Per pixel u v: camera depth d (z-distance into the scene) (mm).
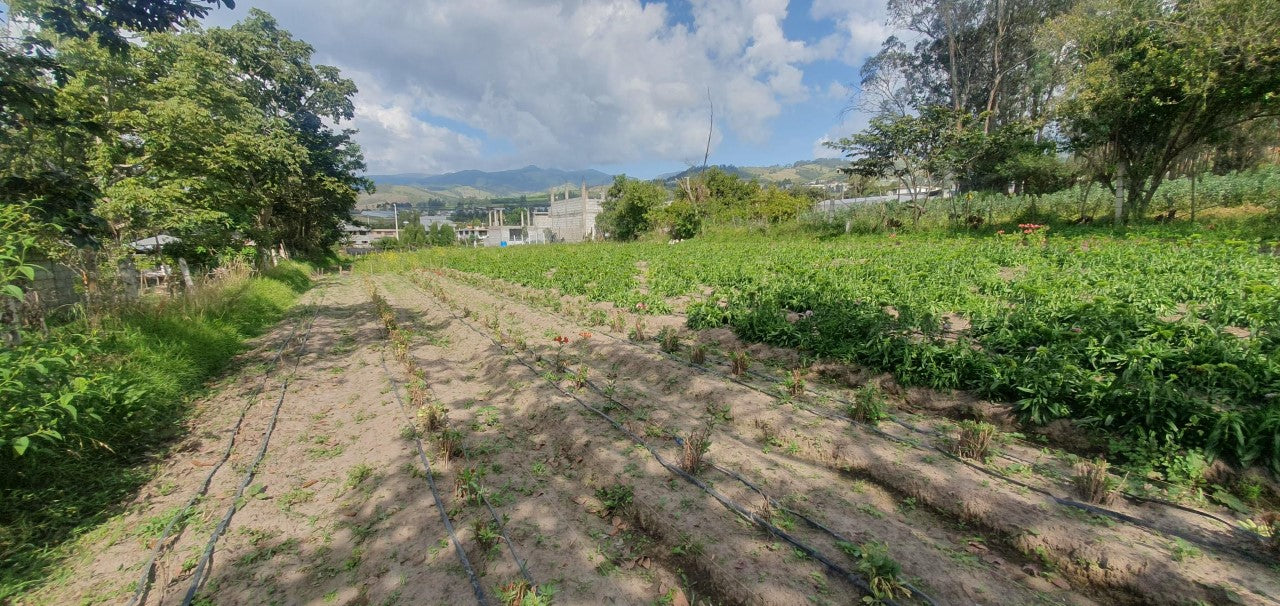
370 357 9867
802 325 7887
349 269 37188
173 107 15281
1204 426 4098
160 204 14289
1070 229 19312
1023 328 6438
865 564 3225
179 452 5695
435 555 3818
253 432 6270
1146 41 16031
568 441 5594
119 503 4637
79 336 6375
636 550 3898
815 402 5949
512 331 10820
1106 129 17688
